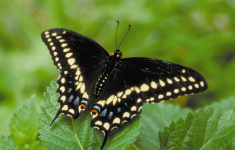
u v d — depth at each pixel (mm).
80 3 873
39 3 927
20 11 938
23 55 860
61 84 630
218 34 771
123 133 620
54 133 620
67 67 643
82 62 648
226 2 801
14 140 636
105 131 619
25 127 638
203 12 837
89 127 623
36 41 905
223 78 761
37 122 639
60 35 646
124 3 833
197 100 761
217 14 837
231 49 784
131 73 643
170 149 613
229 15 825
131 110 627
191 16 837
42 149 638
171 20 820
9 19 947
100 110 627
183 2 796
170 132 613
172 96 633
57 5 855
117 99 634
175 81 634
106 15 839
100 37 855
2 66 811
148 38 818
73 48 648
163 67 639
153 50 813
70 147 618
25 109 641
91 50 652
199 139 611
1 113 746
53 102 625
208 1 803
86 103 629
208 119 612
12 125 637
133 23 802
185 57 799
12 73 792
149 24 795
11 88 767
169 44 801
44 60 844
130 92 636
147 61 643
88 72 647
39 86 807
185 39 772
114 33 815
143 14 795
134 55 820
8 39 919
